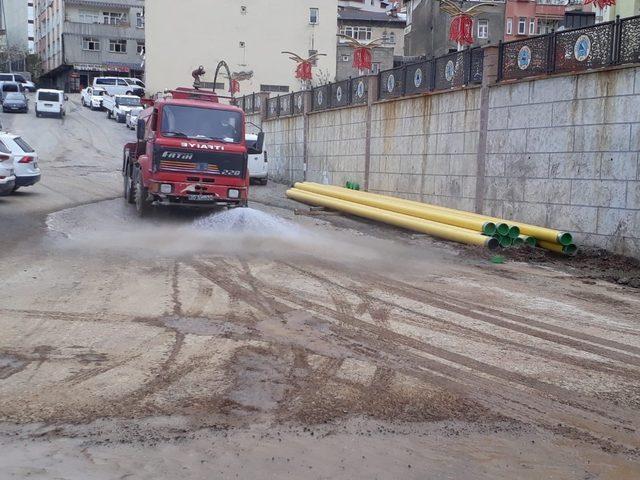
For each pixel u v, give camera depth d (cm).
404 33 6600
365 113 2100
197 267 1033
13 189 1845
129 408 499
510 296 925
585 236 1242
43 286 876
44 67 8681
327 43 5706
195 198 1430
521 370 617
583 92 1238
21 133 3881
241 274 993
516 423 501
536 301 901
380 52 5447
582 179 1245
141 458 425
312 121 2552
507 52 1446
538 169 1348
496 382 584
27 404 500
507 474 424
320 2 5662
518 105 1401
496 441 470
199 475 408
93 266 1013
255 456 434
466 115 1579
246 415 496
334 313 795
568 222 1277
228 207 1494
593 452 460
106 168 2802
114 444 443
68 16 7225
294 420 490
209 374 576
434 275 1052
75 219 1495
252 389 546
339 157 2309
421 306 847
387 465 429
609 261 1162
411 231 1509
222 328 714
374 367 610
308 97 2588
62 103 4750
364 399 534
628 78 1146
